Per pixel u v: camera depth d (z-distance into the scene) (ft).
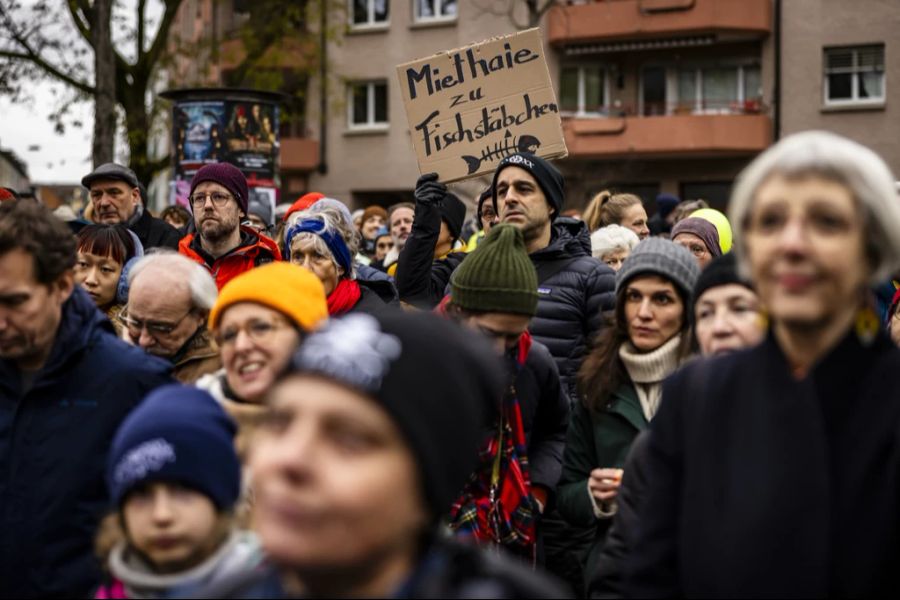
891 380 7.73
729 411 8.04
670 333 13.42
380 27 104.94
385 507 5.87
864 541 7.55
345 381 5.87
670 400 8.50
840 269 7.56
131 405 11.51
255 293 12.17
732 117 97.09
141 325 13.76
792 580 7.56
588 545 14.12
